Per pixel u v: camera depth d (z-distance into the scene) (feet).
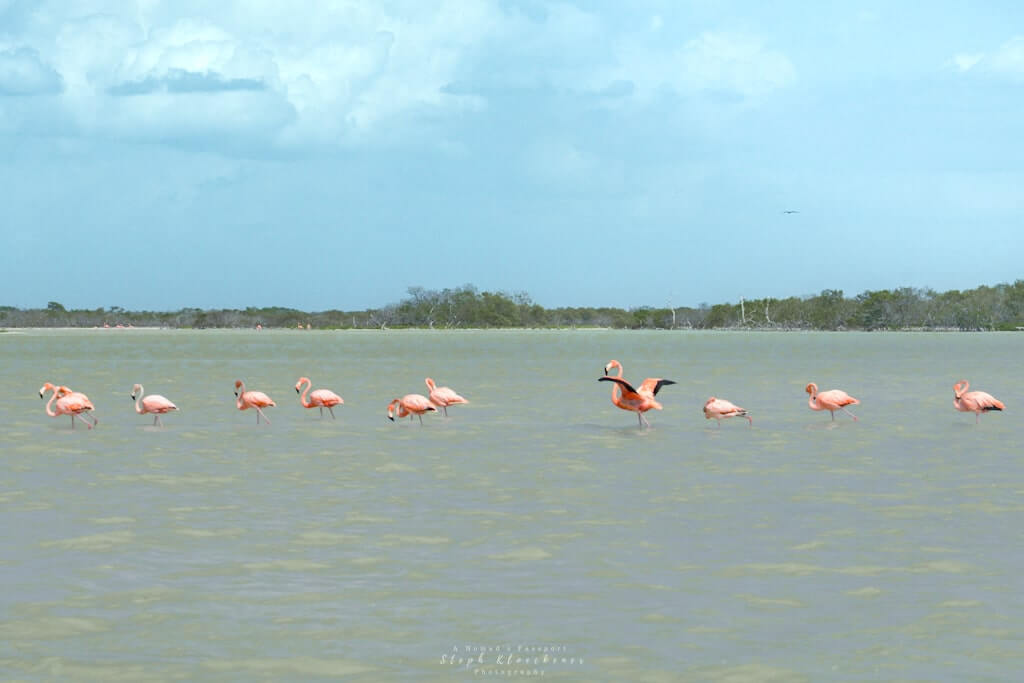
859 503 71.82
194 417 135.44
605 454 98.32
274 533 62.18
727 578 52.24
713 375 243.81
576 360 337.72
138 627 45.14
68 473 85.87
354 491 76.95
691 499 73.46
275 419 132.87
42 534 61.87
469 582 51.60
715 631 44.50
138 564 55.06
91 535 61.62
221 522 65.36
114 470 87.56
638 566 54.54
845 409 147.54
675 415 138.72
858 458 95.09
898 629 44.68
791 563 55.01
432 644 43.14
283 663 41.09
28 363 305.53
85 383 208.03
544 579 52.19
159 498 73.82
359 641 43.45
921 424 126.21
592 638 43.75
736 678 39.52
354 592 50.06
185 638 43.88
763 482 81.05
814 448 102.73
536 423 128.16
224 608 47.65
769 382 214.28
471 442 108.06
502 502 72.33
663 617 46.32
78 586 50.96
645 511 69.05
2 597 49.16
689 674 39.93
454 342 609.83
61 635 44.14
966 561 55.36
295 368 279.49
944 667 40.45
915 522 65.31
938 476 83.92
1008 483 80.28
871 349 455.22
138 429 120.37
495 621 45.83
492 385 204.64
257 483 80.69
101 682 39.27
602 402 161.27
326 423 127.95
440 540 60.39
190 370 266.16
